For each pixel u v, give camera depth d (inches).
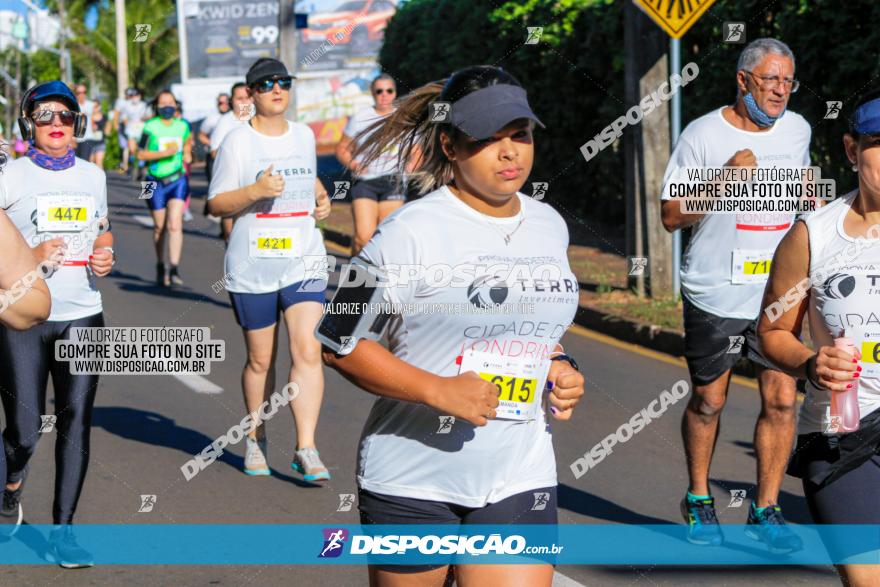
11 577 209.2
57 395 219.3
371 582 141.8
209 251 696.4
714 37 512.7
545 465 141.2
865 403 146.0
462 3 775.1
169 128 550.0
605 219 674.8
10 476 223.1
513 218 138.0
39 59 2260.1
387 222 135.9
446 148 135.9
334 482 266.7
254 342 269.3
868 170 140.0
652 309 444.5
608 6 604.7
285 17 656.4
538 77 701.3
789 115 227.9
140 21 1198.9
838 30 428.8
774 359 150.3
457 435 135.2
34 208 215.8
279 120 268.8
